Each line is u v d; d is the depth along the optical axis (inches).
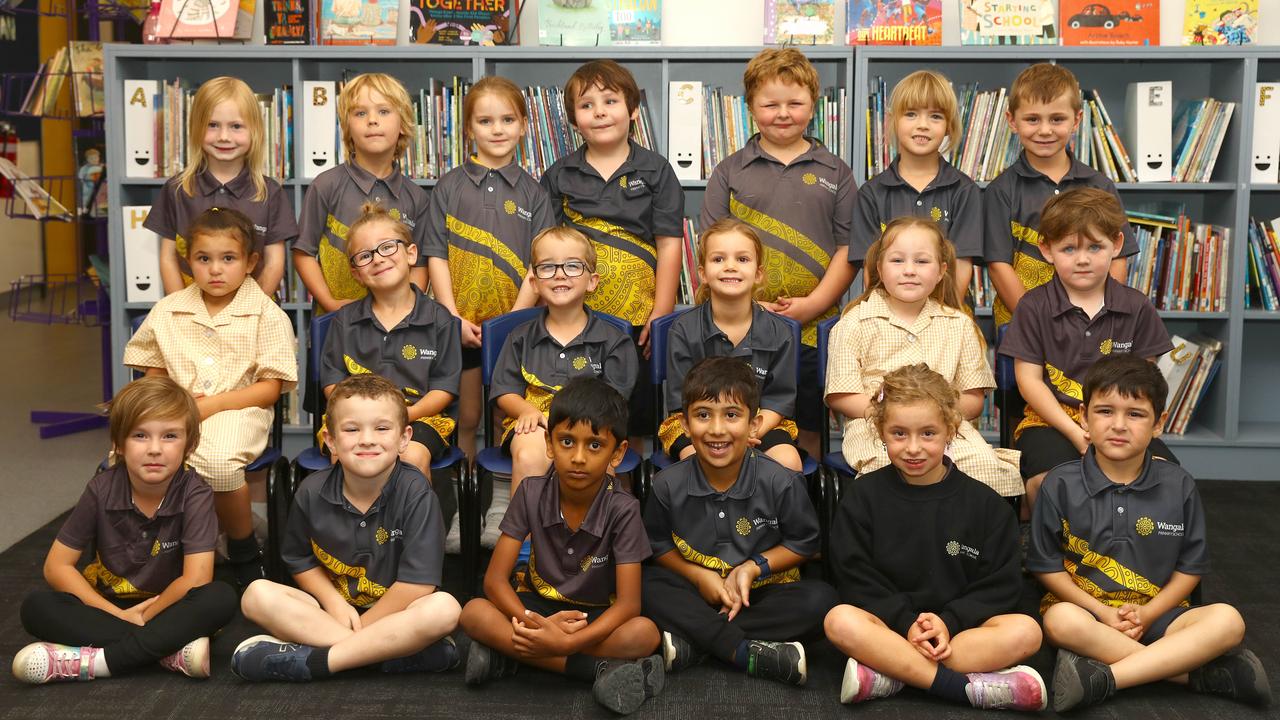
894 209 136.3
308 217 139.5
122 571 100.6
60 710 88.8
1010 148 158.6
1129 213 161.9
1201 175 159.3
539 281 120.6
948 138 152.6
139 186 165.8
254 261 126.0
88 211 188.9
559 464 95.3
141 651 93.4
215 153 135.6
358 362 122.3
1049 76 136.3
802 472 112.1
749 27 166.6
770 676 96.3
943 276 120.0
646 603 99.6
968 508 98.2
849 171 141.6
